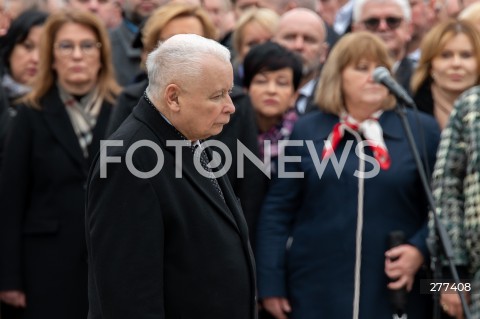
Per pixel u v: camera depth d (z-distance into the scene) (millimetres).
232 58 19344
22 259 16312
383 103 15547
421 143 15367
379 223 15016
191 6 15328
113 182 10602
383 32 18734
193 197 10883
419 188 15234
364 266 14969
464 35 16594
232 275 10969
